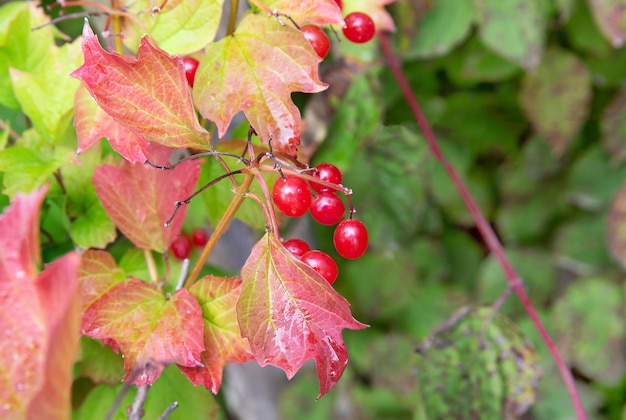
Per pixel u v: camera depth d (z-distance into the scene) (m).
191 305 0.39
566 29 0.60
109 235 0.42
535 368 0.48
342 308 0.37
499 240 0.74
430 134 0.54
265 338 0.37
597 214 0.67
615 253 0.59
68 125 0.44
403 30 0.53
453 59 0.62
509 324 0.48
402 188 0.59
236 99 0.39
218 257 0.55
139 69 0.37
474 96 0.67
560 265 0.68
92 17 0.48
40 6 0.48
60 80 0.42
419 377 0.48
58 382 0.31
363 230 0.39
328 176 0.39
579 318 0.62
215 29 0.41
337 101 0.50
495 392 0.48
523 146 0.70
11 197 0.40
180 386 0.44
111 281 0.40
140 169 0.40
